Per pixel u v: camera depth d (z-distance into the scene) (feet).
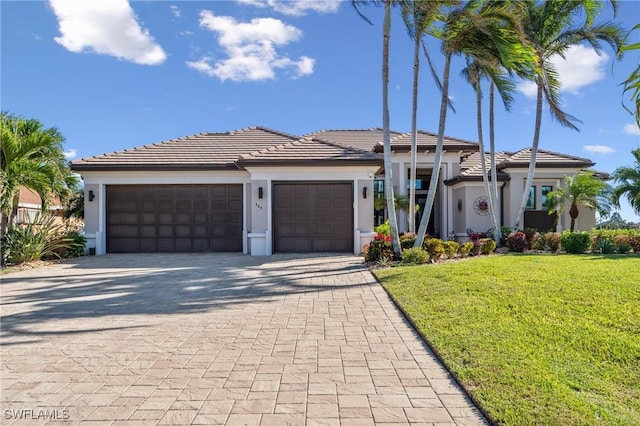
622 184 68.64
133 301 26.84
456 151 72.18
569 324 18.62
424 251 40.32
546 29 52.49
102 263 45.65
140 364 15.79
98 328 20.71
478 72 53.42
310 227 53.01
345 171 52.21
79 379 14.43
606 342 16.29
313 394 13.07
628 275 28.55
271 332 19.79
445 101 43.21
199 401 12.67
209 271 38.99
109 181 55.98
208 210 56.70
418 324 19.86
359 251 51.39
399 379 14.15
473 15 36.70
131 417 11.71
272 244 52.47
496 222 57.36
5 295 28.99
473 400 12.35
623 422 10.69
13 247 43.78
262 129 72.23
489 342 16.85
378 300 26.25
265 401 12.62
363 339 18.60
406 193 72.84
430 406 12.20
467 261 39.55
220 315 23.08
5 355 16.90
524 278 28.32
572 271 30.81
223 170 55.93
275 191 52.95
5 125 44.27
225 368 15.31
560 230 67.77
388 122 40.83
